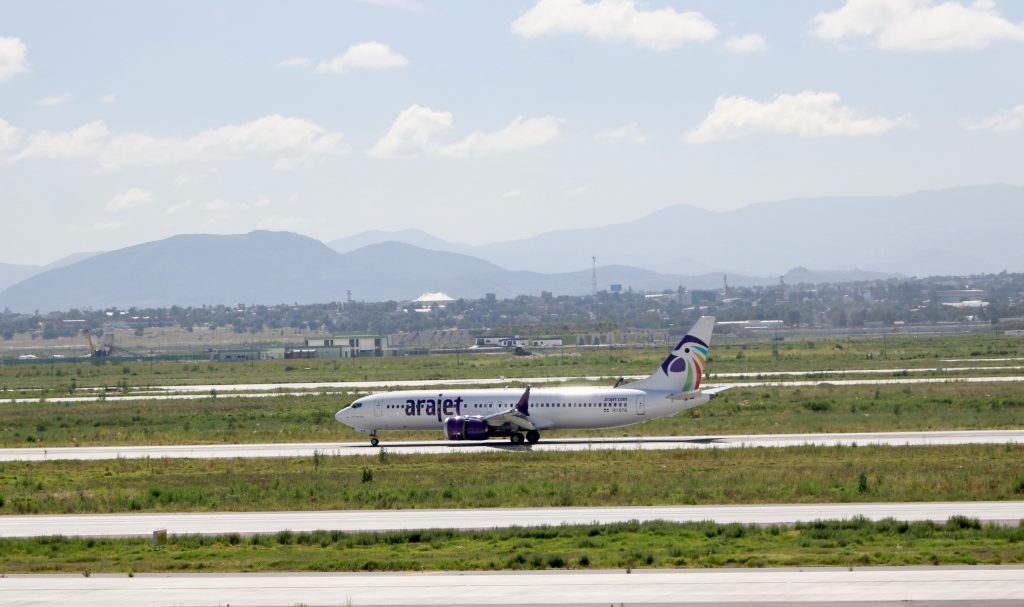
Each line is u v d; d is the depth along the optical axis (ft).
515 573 535.60
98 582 535.60
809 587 490.08
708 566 540.11
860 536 606.55
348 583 521.65
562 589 498.69
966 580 496.64
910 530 616.80
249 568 561.84
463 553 589.73
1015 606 449.48
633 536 625.00
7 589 522.47
